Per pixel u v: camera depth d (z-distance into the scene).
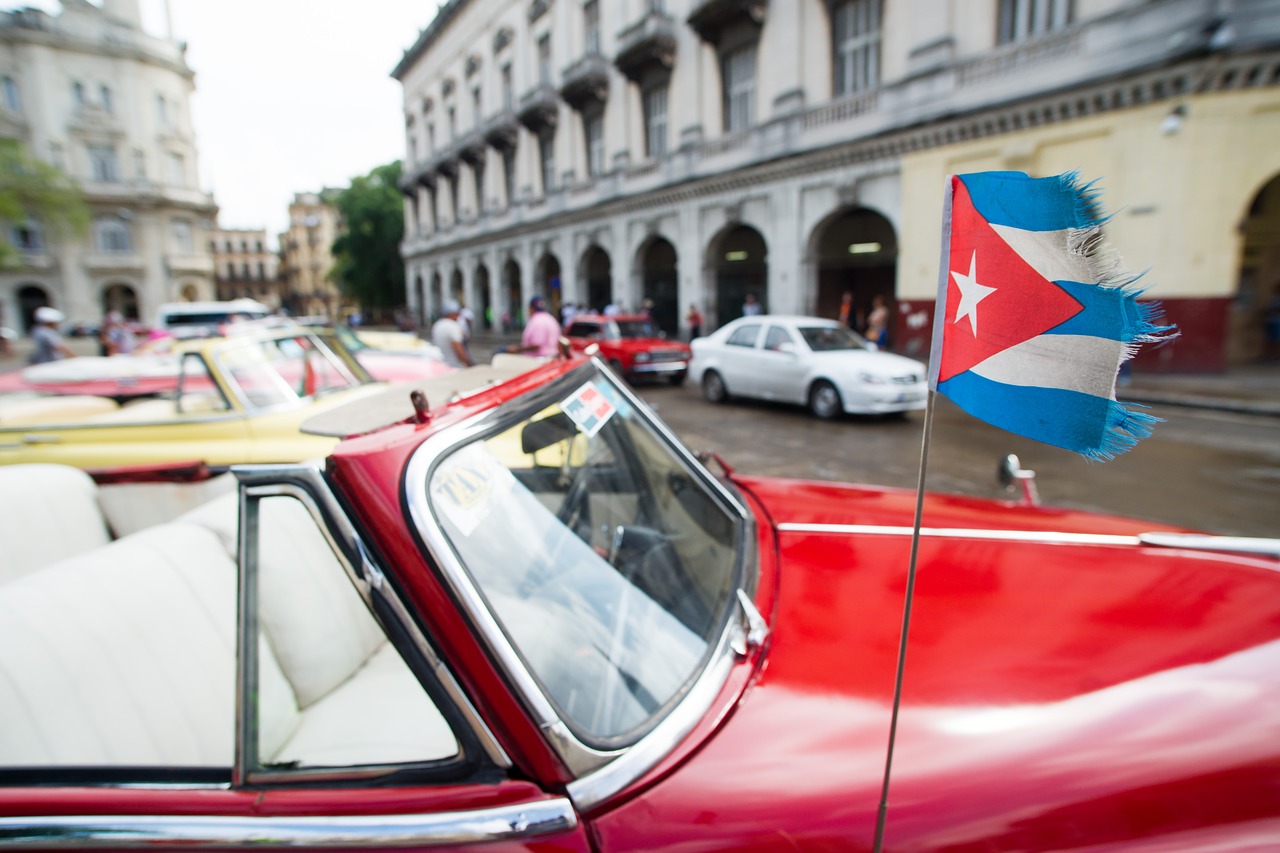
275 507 2.02
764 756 1.05
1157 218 10.43
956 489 5.73
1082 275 0.91
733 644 1.29
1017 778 0.99
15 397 5.34
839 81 15.24
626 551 1.48
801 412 9.92
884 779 0.92
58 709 1.30
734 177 17.78
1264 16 9.23
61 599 1.43
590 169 24.48
